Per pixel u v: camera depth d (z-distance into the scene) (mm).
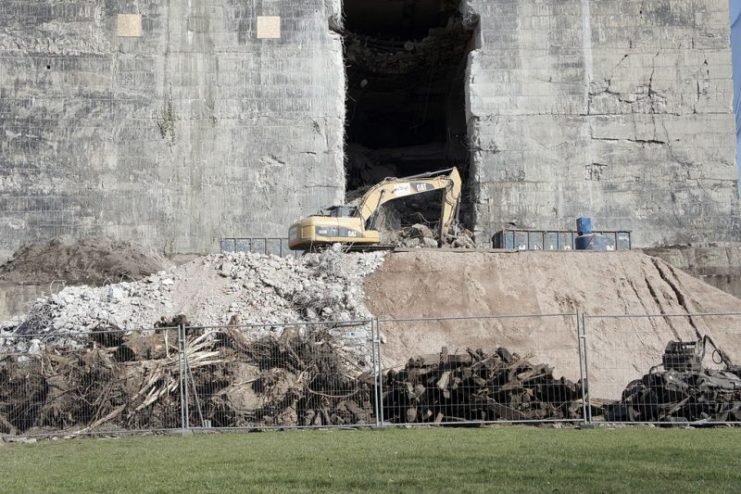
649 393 69312
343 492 36375
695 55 174125
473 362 71938
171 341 77062
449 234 152125
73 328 94125
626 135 172125
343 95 174000
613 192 170500
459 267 117812
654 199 170750
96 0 172500
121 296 101625
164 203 167250
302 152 169875
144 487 39219
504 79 172750
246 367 74688
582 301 115562
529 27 174000
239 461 47688
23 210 165875
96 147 168125
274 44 172750
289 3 174125
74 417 72500
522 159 170750
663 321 111812
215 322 96375
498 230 168375
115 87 170125
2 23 170500
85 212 166500
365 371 76750
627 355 103438
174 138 169250
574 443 53969
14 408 73125
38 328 96062
